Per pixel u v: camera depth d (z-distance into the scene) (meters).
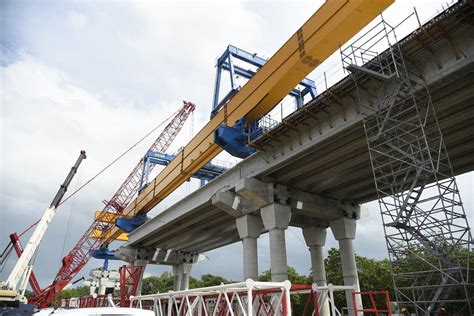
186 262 71.94
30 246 36.84
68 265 73.75
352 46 24.39
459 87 20.98
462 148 27.45
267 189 34.03
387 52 21.70
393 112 22.89
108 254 82.31
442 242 18.44
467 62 18.77
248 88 33.62
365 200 39.28
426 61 21.05
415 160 20.17
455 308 26.05
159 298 19.67
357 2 22.00
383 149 26.34
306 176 33.69
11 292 20.28
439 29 19.27
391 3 21.39
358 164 30.31
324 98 25.42
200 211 44.19
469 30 19.05
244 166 36.00
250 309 13.01
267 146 31.88
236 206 36.78
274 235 32.47
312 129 28.03
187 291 17.08
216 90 43.12
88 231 78.25
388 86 22.55
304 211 35.50
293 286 17.27
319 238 41.97
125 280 31.31
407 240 19.36
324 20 24.73
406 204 19.72
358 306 33.19
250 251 35.50
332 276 61.06
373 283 53.16
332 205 38.00
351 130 25.28
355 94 24.75
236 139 33.94
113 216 79.25
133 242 64.69
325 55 25.80
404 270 25.97
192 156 43.12
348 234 37.38
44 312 8.10
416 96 21.77
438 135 25.67
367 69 21.97
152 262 70.06
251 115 33.44
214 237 59.00
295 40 27.55
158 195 53.75
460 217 17.53
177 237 59.00
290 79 28.19
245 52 43.97
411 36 20.33
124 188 81.94
